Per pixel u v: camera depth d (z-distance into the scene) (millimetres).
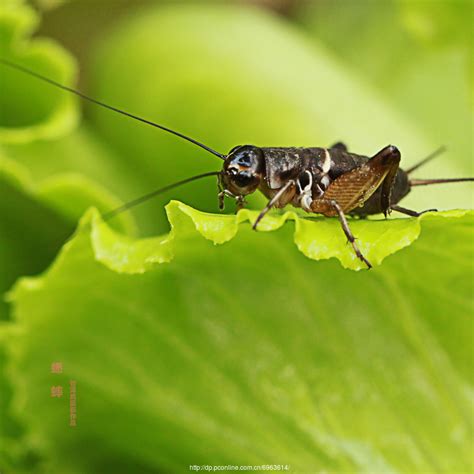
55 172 272
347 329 245
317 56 281
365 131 272
